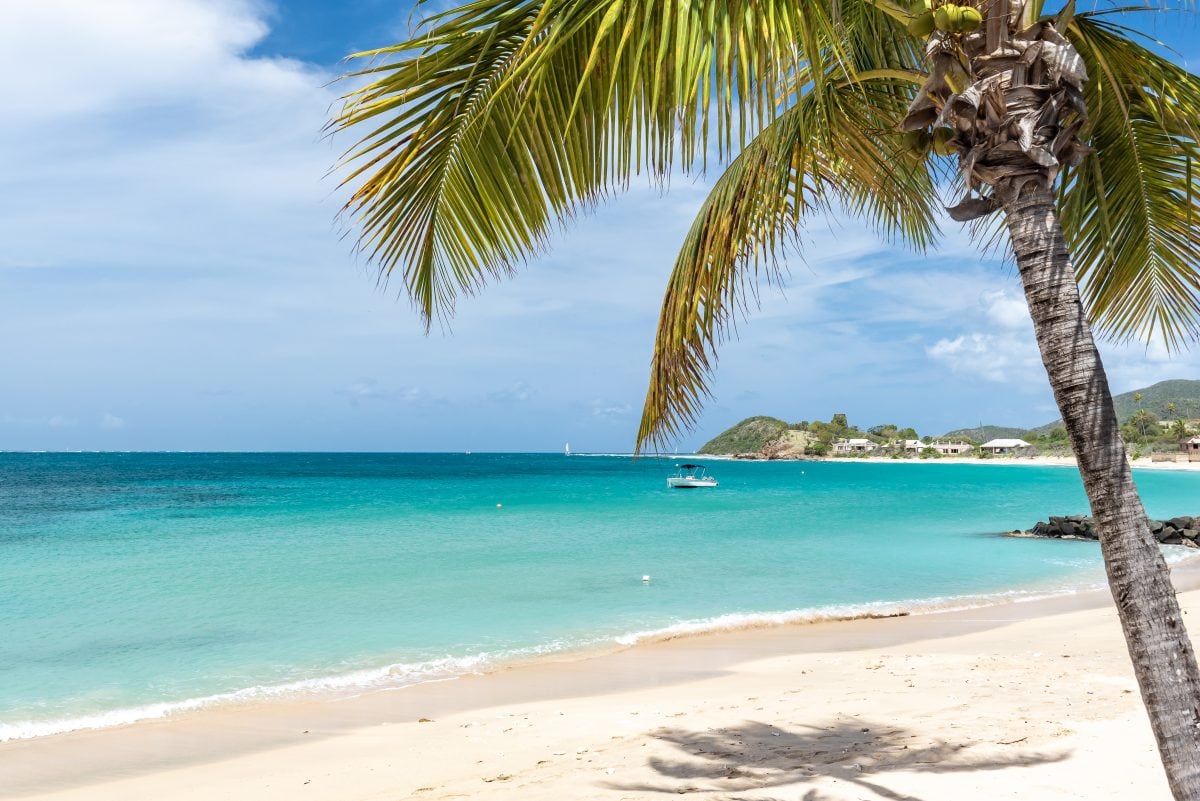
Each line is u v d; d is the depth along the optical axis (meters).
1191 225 4.45
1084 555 21.17
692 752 5.94
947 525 30.27
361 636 11.87
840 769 5.15
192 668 10.19
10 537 25.39
